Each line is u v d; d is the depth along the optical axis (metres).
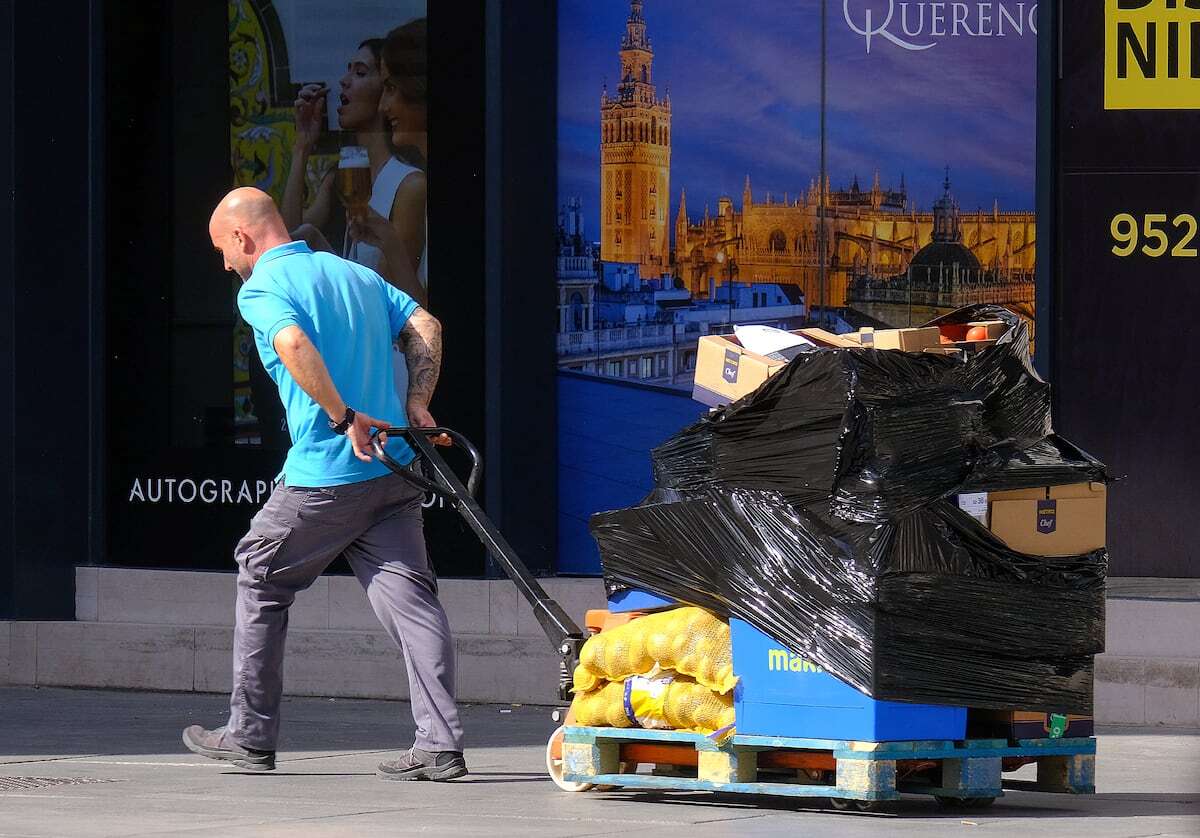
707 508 14.12
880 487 13.45
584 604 23.17
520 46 23.77
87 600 25.48
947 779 13.85
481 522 15.45
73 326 25.45
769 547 13.74
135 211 25.45
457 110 23.92
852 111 23.62
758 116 23.81
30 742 19.69
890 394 13.63
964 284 23.48
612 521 14.71
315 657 23.89
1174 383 22.92
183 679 24.61
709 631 14.18
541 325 24.03
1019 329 14.58
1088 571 14.27
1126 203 23.00
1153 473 23.00
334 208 24.73
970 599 13.66
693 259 24.03
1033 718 14.15
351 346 16.00
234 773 16.73
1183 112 22.84
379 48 24.38
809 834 12.65
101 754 18.58
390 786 15.70
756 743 13.77
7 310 25.02
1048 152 23.06
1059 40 23.08
